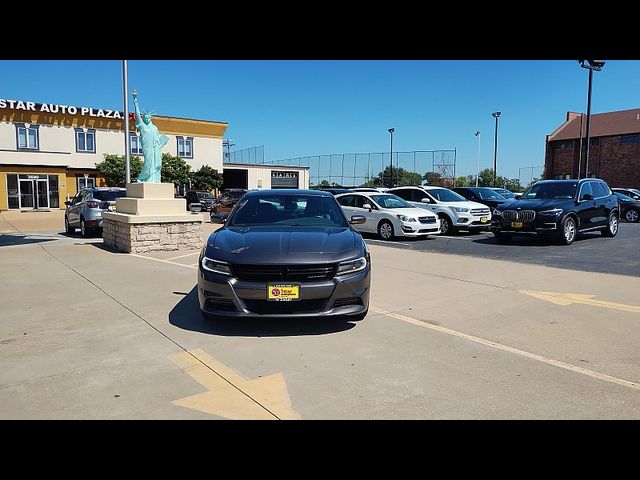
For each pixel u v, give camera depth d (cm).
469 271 862
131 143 4097
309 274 471
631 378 384
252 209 647
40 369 402
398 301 639
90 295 665
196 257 1030
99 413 326
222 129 4681
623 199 2203
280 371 397
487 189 2020
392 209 1414
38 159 3494
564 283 752
